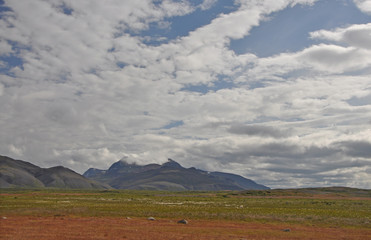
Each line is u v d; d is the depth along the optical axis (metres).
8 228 43.19
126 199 146.62
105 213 65.44
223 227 49.28
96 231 42.09
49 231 41.44
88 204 99.25
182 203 117.50
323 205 116.19
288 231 46.66
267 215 67.00
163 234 40.97
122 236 38.69
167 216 63.25
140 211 71.38
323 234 44.66
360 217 69.19
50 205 90.19
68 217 58.44
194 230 45.22
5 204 91.25
